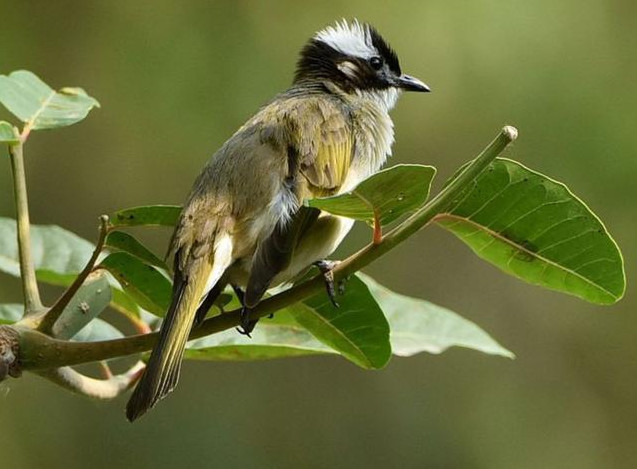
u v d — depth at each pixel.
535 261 5.58
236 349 6.07
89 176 13.82
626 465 14.63
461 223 5.49
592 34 13.68
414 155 13.87
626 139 13.48
